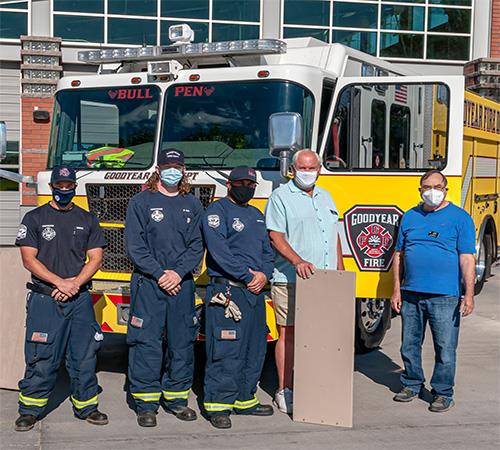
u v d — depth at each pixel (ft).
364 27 50.62
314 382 18.37
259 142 21.08
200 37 49.52
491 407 19.98
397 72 28.22
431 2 51.31
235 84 21.56
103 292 20.70
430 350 26.04
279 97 21.07
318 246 18.58
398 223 20.95
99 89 23.18
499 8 52.08
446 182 19.71
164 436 17.52
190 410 18.72
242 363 18.33
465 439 17.51
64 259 17.74
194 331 18.61
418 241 19.65
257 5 49.65
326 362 18.22
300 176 18.38
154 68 22.27
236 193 18.26
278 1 49.70
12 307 20.70
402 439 17.46
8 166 48.47
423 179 19.42
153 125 22.34
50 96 47.50
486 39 52.08
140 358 18.19
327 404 18.30
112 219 22.04
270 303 19.74
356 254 21.27
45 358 17.65
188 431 17.87
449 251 19.47
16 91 48.44
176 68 22.20
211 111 21.72
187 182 18.70
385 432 17.93
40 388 17.87
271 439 17.35
